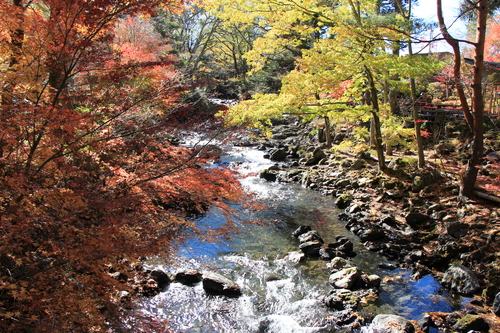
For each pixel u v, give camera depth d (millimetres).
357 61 10883
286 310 6051
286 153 18938
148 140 4492
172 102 5148
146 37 19359
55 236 3721
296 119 26891
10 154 3969
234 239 8758
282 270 7398
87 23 4113
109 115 4375
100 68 4422
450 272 6914
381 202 11195
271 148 20266
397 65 10367
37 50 4105
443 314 5844
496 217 8539
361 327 5570
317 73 11266
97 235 3680
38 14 4465
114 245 3701
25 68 4023
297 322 5738
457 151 13930
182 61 27062
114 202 3791
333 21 10531
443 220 9180
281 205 11477
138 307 5676
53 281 3730
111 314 4230
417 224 9492
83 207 3637
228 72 35562
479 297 6316
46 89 4422
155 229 4383
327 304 6188
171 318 5645
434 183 11391
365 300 6293
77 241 3652
